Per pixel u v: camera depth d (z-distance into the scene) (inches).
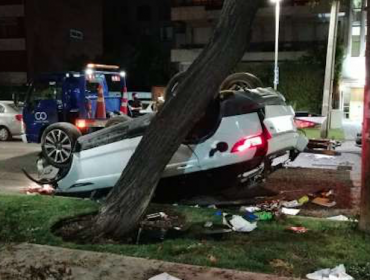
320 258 195.6
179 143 219.9
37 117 506.6
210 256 199.2
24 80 1780.3
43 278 184.5
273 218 256.2
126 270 187.9
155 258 198.5
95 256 202.4
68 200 298.5
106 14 2182.6
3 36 1796.3
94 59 1827.0
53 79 498.0
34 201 296.7
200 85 213.6
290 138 298.4
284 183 374.9
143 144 221.5
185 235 230.5
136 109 749.3
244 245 213.5
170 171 286.5
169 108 216.7
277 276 178.2
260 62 1512.1
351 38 1336.1
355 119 1358.3
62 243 219.6
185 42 1771.7
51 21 1840.6
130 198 222.5
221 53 211.6
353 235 221.1
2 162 497.4
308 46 1526.8
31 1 1774.1
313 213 291.9
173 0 1665.8
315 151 547.8
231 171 285.7
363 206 222.4
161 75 1695.4
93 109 502.6
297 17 1533.0
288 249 206.7
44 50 1824.6
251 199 311.6
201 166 282.7
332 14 795.4
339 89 1347.2
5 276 187.3
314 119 762.2
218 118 282.5
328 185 368.8
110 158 300.0
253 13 212.4
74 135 391.2
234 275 179.8
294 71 1343.5
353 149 604.1
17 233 234.7
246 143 276.1
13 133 697.6
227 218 251.3
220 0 1598.2
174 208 278.8
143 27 2181.3
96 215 241.0
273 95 303.7
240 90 304.2
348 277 175.8
